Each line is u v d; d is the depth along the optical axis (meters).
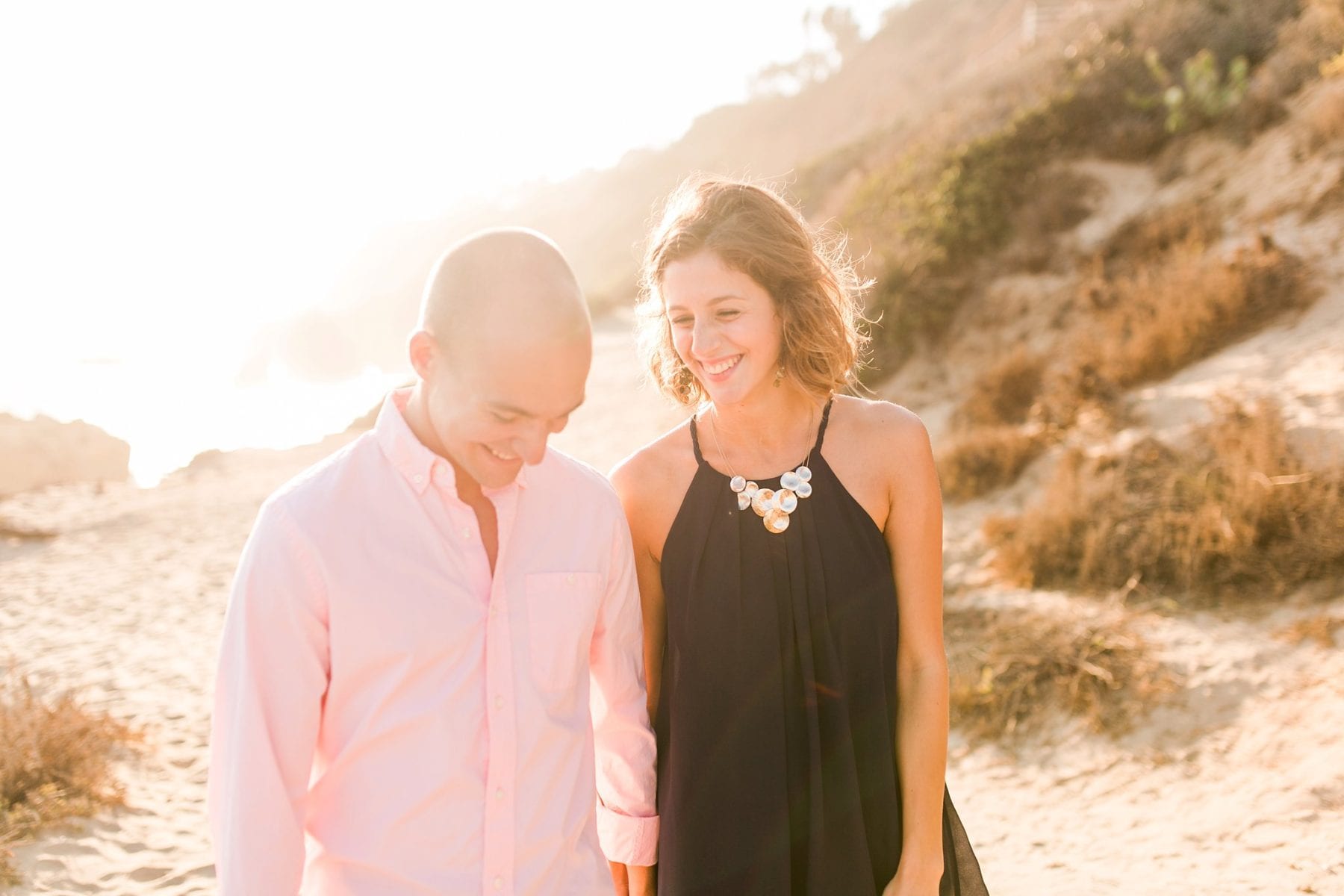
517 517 1.61
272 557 1.45
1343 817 3.51
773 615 1.92
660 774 1.98
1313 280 7.66
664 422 13.86
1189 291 8.05
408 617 1.49
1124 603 5.23
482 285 1.38
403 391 1.63
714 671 1.93
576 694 1.65
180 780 5.16
